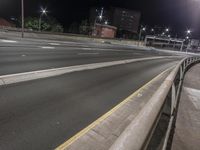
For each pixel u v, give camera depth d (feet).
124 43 323.57
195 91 35.14
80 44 126.52
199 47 475.31
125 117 22.71
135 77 49.93
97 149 15.64
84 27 392.06
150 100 8.38
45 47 78.43
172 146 14.55
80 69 47.19
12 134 15.71
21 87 27.12
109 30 377.30
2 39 83.30
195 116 21.56
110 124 20.36
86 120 20.39
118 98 29.60
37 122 18.25
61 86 30.58
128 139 4.99
